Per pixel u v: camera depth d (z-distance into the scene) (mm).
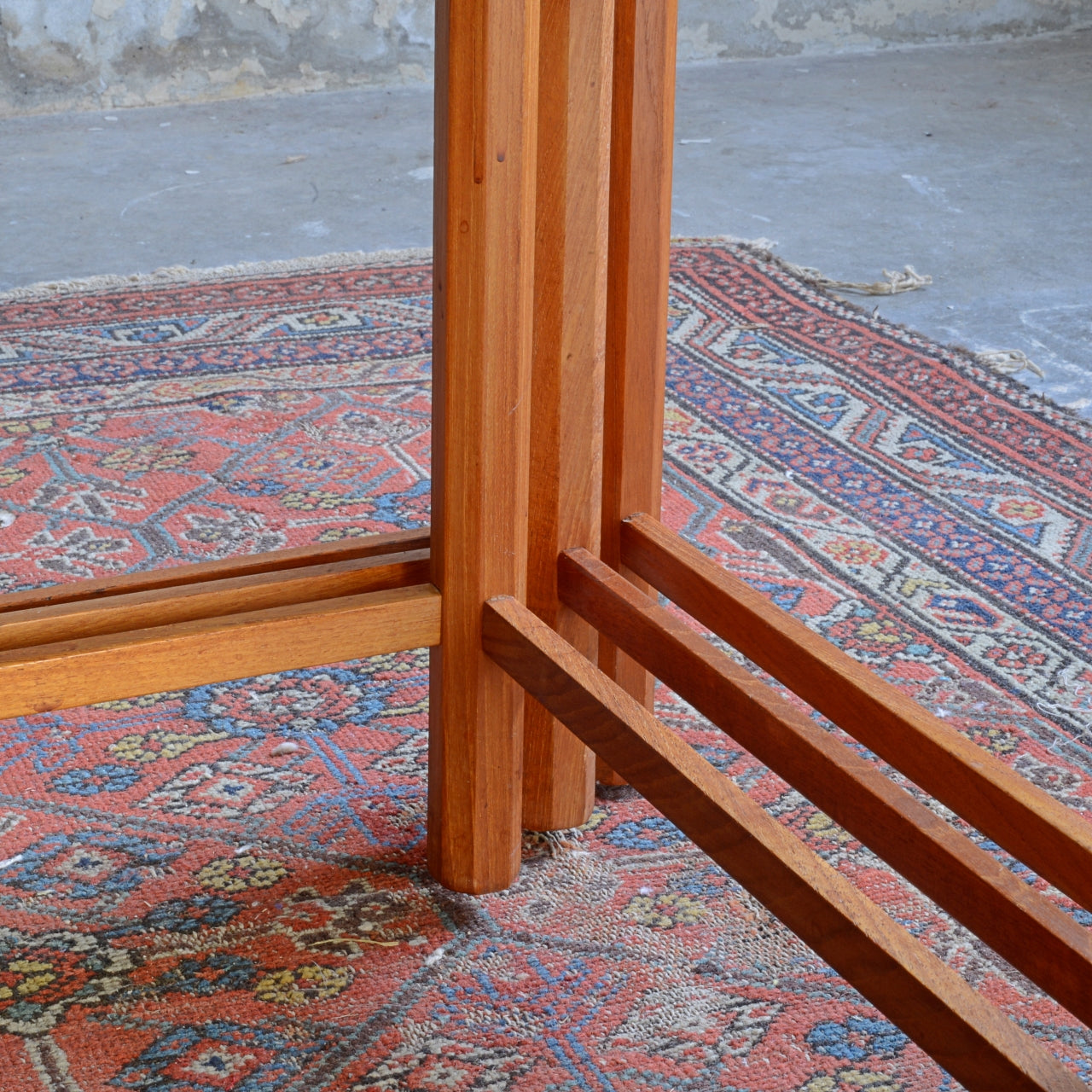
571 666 1145
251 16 5406
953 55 6133
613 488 1396
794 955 1266
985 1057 825
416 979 1227
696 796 1025
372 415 2562
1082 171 4355
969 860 950
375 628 1216
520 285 1145
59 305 3115
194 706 1660
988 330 3055
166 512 2160
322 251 3619
